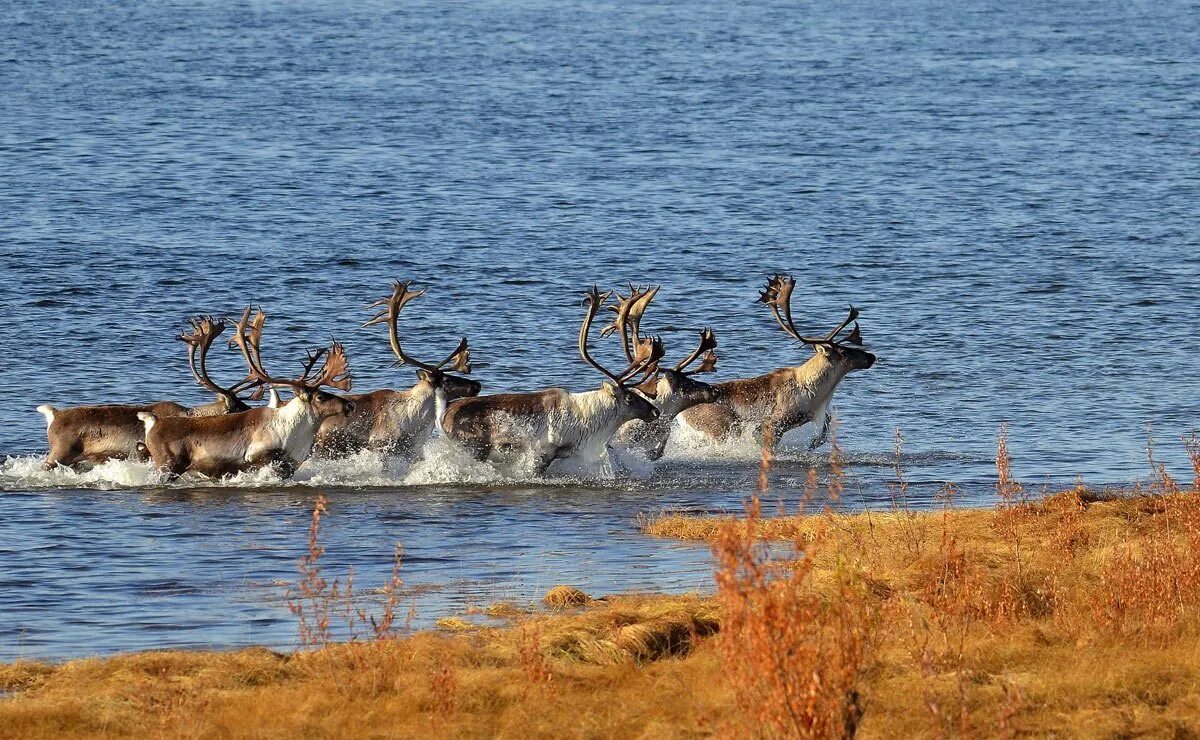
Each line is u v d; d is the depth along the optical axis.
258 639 42.84
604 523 59.88
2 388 86.19
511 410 69.88
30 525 58.31
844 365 77.25
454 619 43.59
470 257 135.75
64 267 123.88
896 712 34.00
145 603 47.06
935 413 85.50
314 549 43.91
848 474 70.69
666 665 37.78
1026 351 102.06
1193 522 48.56
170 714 33.84
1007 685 34.97
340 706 34.66
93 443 67.44
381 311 112.69
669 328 110.12
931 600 42.78
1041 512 56.59
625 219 158.12
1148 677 36.50
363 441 69.31
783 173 192.75
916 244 146.00
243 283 121.56
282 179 179.62
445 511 61.84
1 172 176.50
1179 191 182.25
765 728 30.92
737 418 76.62
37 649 41.88
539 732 33.12
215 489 65.81
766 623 31.20
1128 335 107.38
